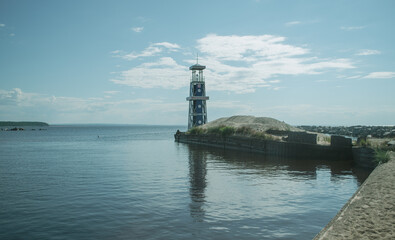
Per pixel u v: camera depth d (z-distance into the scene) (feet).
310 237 36.19
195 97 284.41
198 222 41.75
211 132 208.23
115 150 177.17
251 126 191.31
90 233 38.06
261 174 82.38
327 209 47.88
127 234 37.55
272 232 37.81
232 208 48.52
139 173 85.71
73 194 59.52
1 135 444.96
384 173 48.29
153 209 48.16
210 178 76.43
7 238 36.83
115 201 53.57
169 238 36.09
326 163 104.88
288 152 122.42
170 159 124.36
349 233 24.47
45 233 38.32
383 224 26.09
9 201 54.34
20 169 96.68
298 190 61.62
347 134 289.53
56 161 119.75
